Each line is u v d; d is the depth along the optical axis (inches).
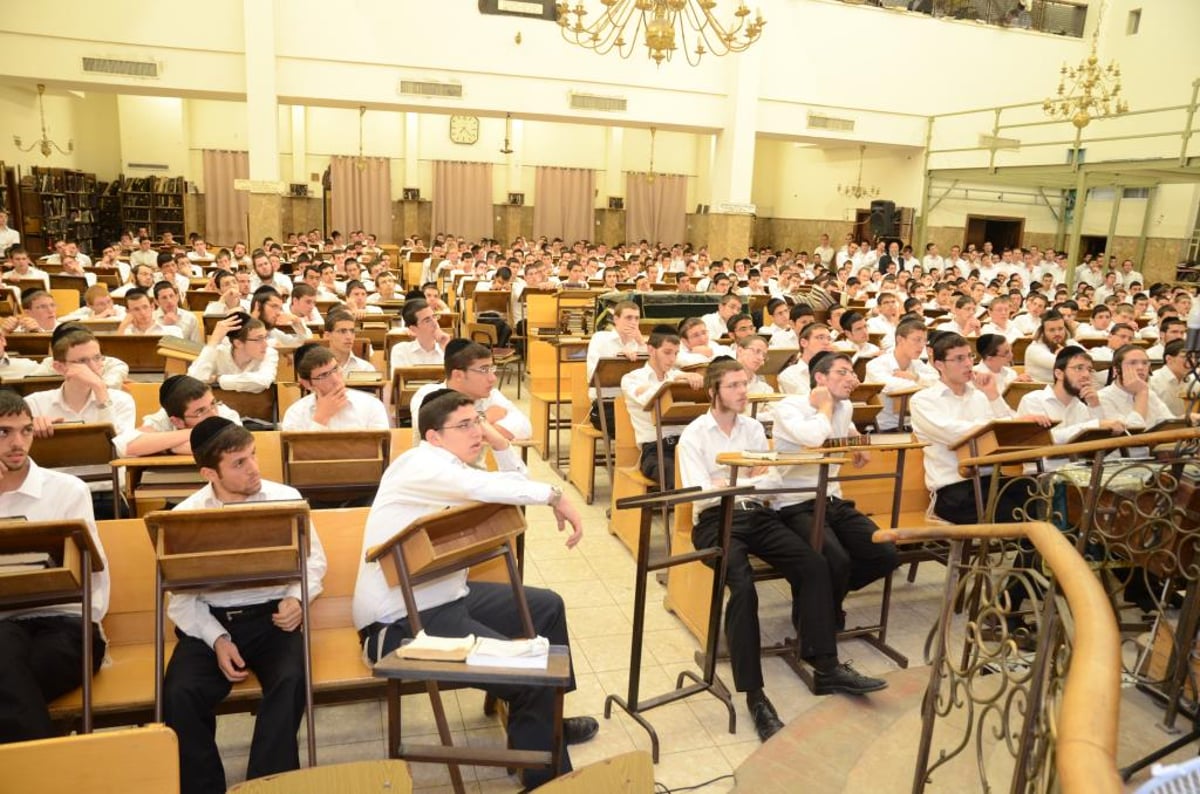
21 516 90.0
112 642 97.1
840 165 694.5
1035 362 238.8
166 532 82.5
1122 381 167.8
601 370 186.2
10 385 144.4
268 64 461.7
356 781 58.6
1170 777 36.5
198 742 85.7
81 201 598.9
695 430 133.4
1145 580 113.6
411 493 93.0
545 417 224.1
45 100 569.9
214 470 93.1
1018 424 136.1
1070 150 630.5
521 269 480.4
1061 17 611.5
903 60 574.2
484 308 334.6
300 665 90.5
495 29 500.7
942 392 152.1
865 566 128.9
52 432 112.8
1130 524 110.3
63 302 293.6
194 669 87.2
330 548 104.0
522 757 73.8
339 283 382.3
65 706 84.2
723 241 557.0
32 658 82.7
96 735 54.3
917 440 128.4
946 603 77.2
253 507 82.7
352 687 91.8
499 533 89.0
